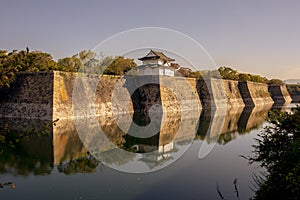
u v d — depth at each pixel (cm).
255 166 1074
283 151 658
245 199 755
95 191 826
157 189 838
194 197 780
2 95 2711
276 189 593
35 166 1086
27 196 791
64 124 2177
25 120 2294
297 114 674
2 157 1213
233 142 1567
